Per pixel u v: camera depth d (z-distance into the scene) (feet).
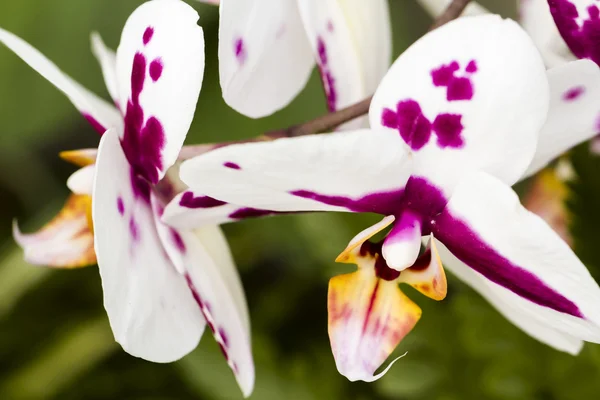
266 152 1.16
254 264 2.00
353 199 1.22
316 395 1.71
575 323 1.22
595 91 1.22
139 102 1.25
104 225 1.23
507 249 1.21
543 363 1.63
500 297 1.27
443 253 1.28
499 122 1.18
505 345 1.64
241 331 1.34
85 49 1.72
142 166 1.28
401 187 1.22
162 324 1.28
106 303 1.24
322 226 1.68
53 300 1.96
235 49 1.28
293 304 1.94
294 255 1.90
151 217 1.29
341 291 1.27
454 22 1.17
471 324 1.65
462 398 1.66
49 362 1.82
